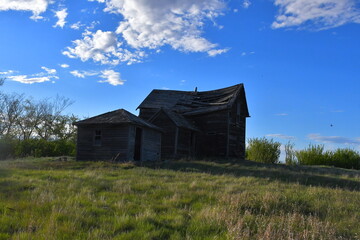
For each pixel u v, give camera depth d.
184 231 7.00
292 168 26.98
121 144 24.86
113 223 7.22
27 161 25.09
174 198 10.12
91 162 22.31
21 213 7.60
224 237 6.54
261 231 6.77
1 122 46.16
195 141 35.12
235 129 36.09
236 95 35.84
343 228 7.89
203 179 16.06
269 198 10.10
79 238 6.04
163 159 29.44
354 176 23.19
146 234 6.39
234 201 9.44
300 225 7.70
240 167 24.41
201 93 41.56
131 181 13.72
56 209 7.73
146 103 38.44
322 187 16.05
